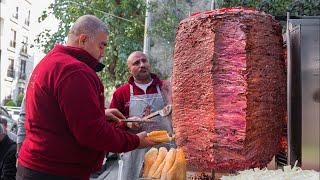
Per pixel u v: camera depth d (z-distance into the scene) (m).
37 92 2.25
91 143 2.16
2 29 34.88
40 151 2.24
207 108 2.04
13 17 36.81
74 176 2.27
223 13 2.05
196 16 2.14
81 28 2.36
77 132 2.14
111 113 2.76
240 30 2.01
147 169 2.37
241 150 1.99
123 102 4.05
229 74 2.01
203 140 2.06
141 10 7.70
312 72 1.89
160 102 3.97
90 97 2.15
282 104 2.10
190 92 2.10
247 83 1.98
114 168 7.16
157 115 3.27
